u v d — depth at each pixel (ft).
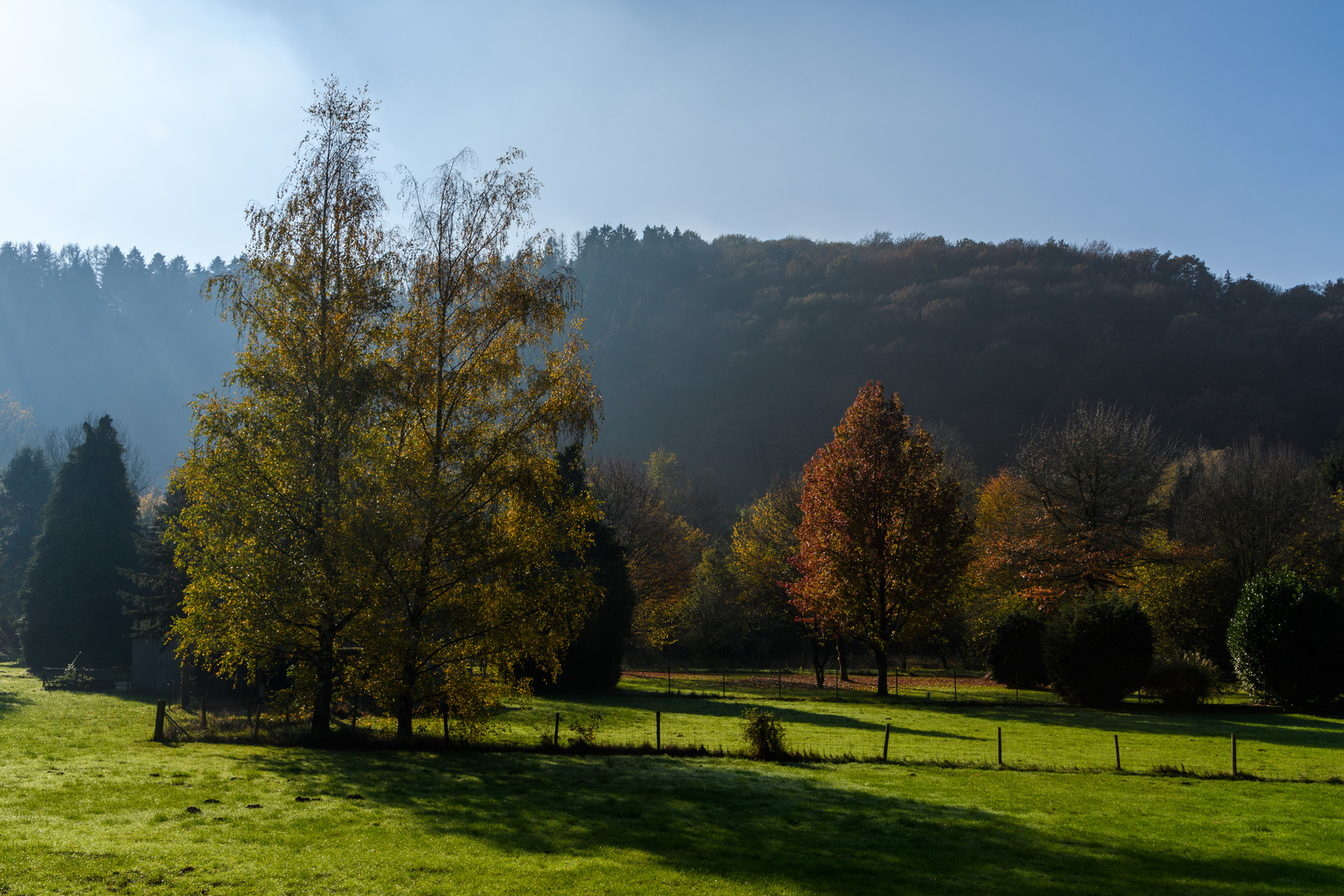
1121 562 146.41
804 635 180.65
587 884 30.86
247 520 61.77
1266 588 112.06
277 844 34.30
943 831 41.98
